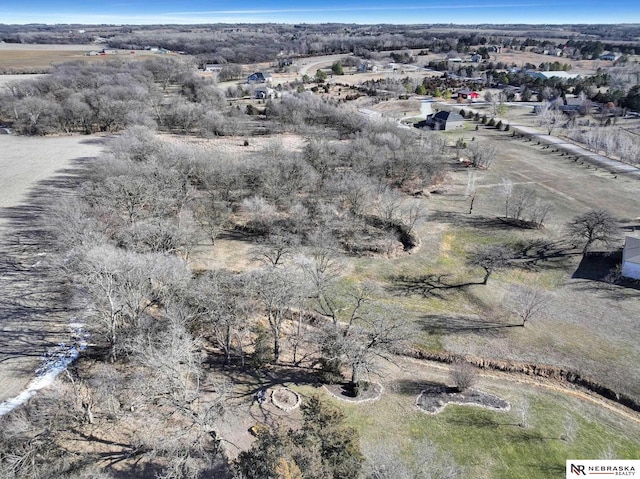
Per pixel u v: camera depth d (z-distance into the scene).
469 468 30.34
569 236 63.38
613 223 59.03
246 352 40.19
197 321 39.28
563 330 44.75
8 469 25.80
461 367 37.22
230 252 56.84
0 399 33.47
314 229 61.38
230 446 30.98
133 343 35.16
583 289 51.56
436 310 47.69
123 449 30.23
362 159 78.62
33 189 71.31
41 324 41.81
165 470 26.73
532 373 39.84
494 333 44.25
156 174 64.12
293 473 21.31
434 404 35.72
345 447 25.48
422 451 29.95
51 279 48.22
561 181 86.75
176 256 49.41
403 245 61.66
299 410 34.28
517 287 52.00
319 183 72.12
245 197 68.44
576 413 35.53
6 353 38.09
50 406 32.69
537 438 32.91
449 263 57.16
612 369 39.69
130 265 38.22
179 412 32.53
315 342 40.44
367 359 36.22
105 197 56.81
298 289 41.25
